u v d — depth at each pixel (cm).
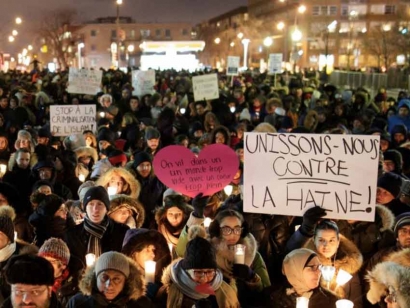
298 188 414
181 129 1031
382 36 5516
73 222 479
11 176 636
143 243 382
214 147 462
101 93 1482
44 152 669
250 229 460
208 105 1240
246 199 425
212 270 333
